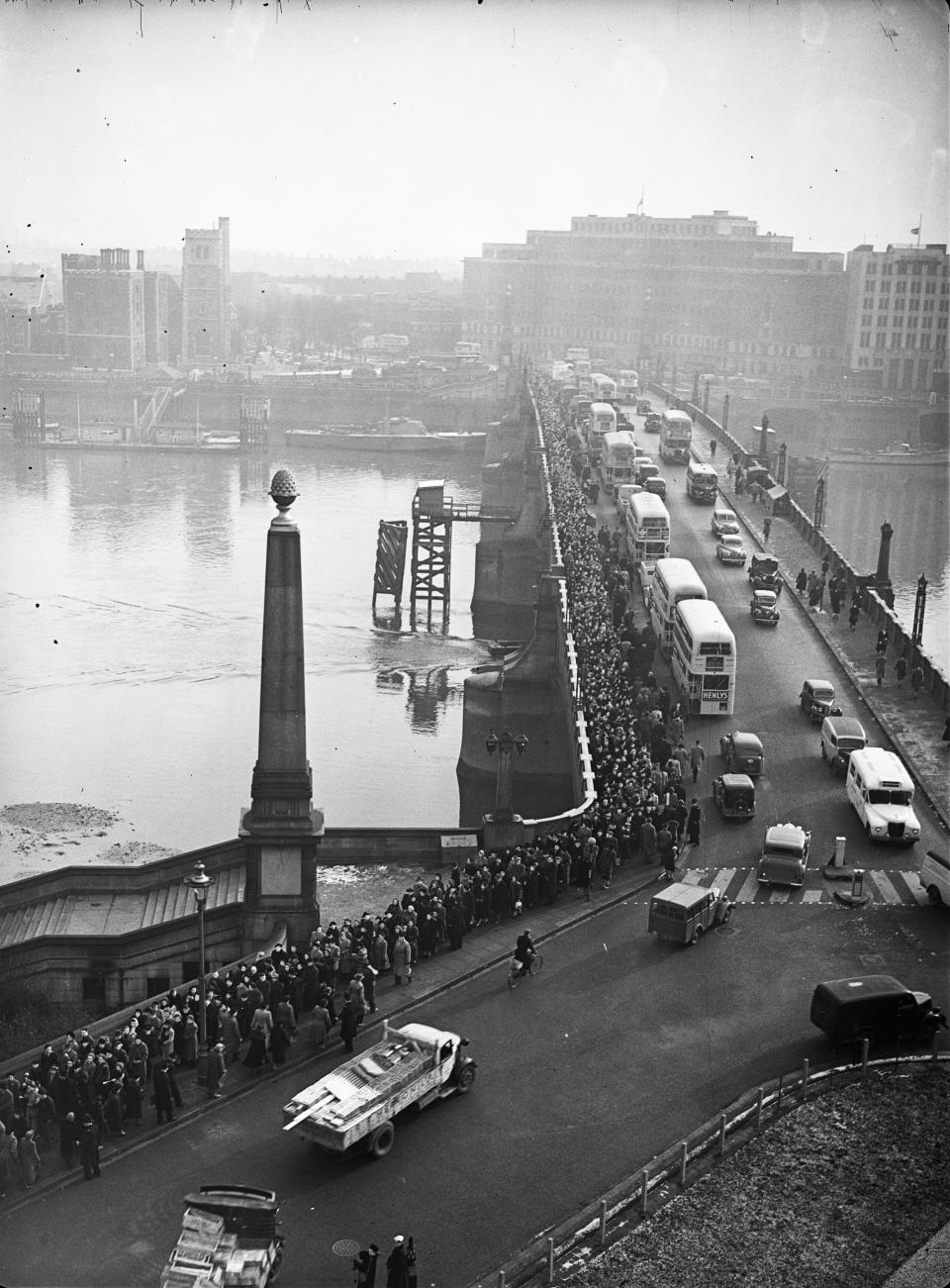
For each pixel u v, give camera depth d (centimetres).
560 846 7025
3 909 7162
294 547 6550
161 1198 4694
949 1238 4494
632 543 13488
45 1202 4678
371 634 18175
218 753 13350
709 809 8012
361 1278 4294
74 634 17150
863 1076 5347
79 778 12544
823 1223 4559
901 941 6506
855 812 7969
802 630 11562
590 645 10594
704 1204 4650
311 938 6241
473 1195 4709
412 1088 5016
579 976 6150
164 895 7381
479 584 18812
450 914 6372
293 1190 4728
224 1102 5234
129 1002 6838
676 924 6400
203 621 17962
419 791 12400
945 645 14838
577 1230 4531
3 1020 6419
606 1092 5291
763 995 6000
